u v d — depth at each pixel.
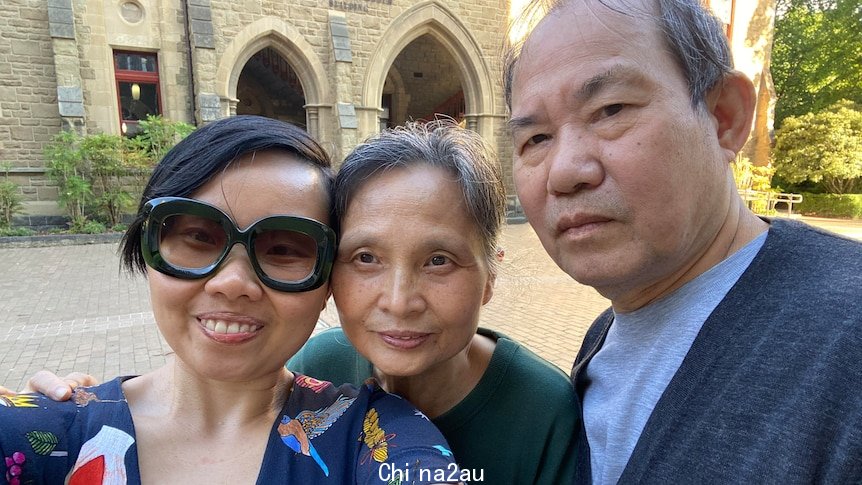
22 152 4.41
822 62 8.67
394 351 0.43
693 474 0.33
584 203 0.37
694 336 0.39
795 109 8.98
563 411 0.48
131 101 4.81
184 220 0.40
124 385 0.45
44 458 0.37
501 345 0.52
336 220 0.45
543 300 2.37
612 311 0.56
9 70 4.30
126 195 4.43
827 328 0.31
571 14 0.38
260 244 0.40
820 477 0.28
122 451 0.38
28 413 0.38
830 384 0.29
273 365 0.42
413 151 0.42
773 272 0.37
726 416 0.33
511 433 0.47
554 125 0.39
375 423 0.42
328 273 0.42
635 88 0.36
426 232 0.40
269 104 6.89
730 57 0.40
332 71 5.19
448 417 0.48
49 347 1.79
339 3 5.17
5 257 3.52
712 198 0.39
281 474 0.39
